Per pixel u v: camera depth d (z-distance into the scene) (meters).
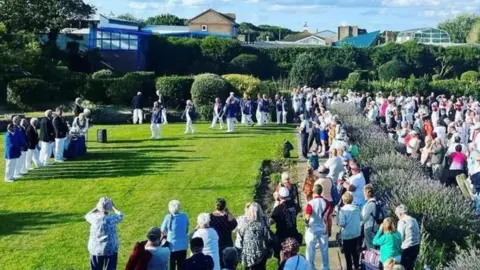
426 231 14.55
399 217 12.23
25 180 22.45
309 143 27.44
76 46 57.16
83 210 18.67
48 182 22.20
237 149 29.61
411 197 15.43
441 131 26.55
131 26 66.75
